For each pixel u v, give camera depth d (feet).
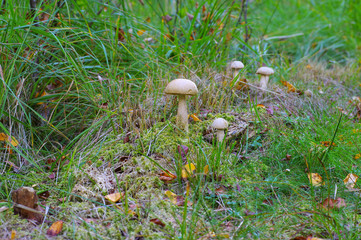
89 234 7.64
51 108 9.00
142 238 7.68
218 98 9.14
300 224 7.80
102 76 9.13
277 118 8.87
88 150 8.47
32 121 8.91
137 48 9.50
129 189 8.04
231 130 8.66
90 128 8.50
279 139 8.61
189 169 8.11
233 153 8.52
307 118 8.96
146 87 9.07
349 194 8.09
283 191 8.13
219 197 8.00
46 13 8.95
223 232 7.72
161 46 9.59
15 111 8.50
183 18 10.61
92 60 9.31
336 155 8.39
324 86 10.07
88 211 7.86
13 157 8.46
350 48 11.87
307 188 8.14
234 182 8.13
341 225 7.78
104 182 8.11
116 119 8.70
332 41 11.99
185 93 8.31
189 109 8.96
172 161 8.29
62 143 8.84
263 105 9.13
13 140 8.42
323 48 11.93
